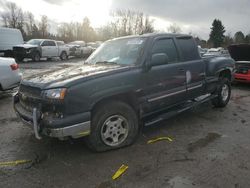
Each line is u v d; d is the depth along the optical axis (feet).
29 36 209.15
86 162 11.89
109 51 15.89
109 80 12.22
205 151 13.04
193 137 14.88
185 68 16.25
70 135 11.21
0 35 64.85
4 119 17.94
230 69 21.26
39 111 11.40
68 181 10.44
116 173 10.96
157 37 14.99
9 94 25.71
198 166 11.53
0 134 15.19
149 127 16.44
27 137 14.74
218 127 16.62
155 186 10.07
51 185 10.18
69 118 11.10
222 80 20.62
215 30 273.95
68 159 12.19
